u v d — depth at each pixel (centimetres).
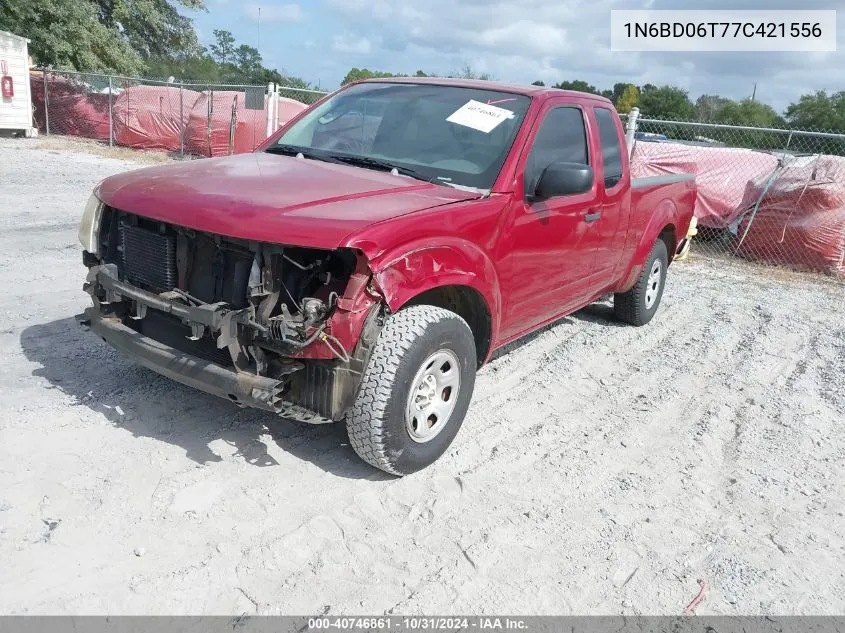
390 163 418
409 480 363
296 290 322
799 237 1064
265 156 435
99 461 345
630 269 609
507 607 281
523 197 409
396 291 315
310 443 388
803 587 315
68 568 272
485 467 387
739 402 523
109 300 360
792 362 632
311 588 278
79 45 2364
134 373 447
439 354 352
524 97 451
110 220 379
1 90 1892
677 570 317
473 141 421
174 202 334
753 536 350
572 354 592
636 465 410
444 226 346
